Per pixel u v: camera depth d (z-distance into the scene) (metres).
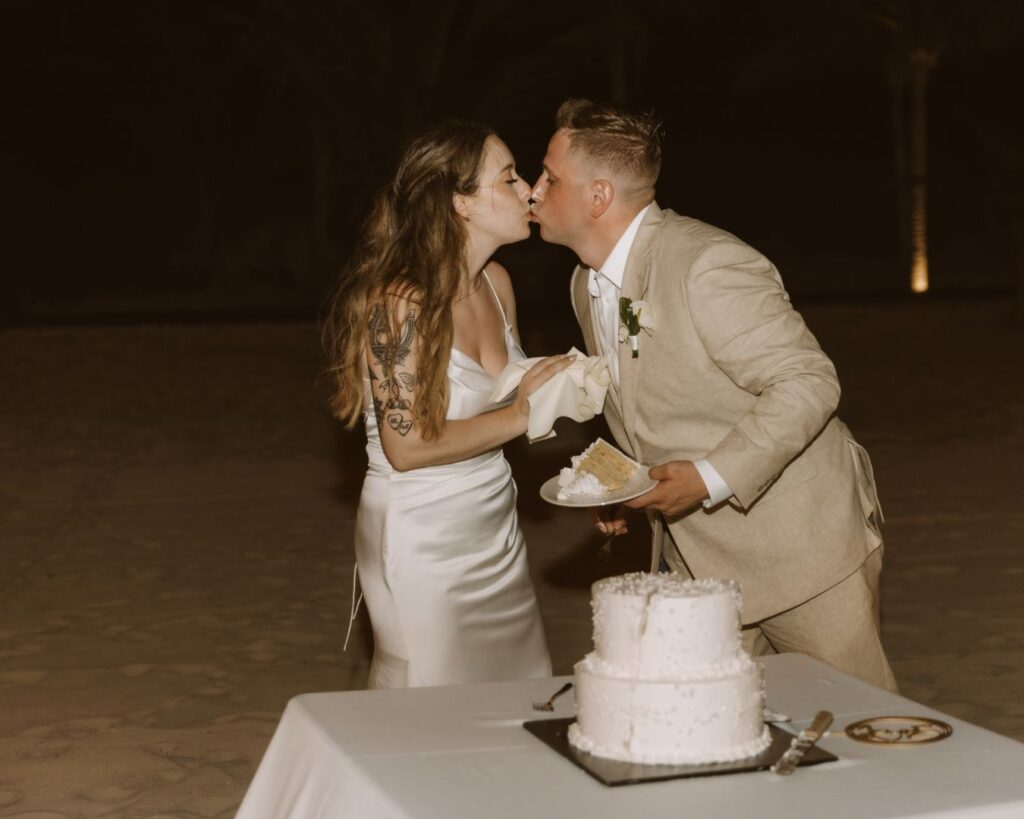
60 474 9.50
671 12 26.19
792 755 2.16
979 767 2.15
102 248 30.08
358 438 10.82
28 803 4.02
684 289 3.12
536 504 8.14
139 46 29.84
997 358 15.04
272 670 5.32
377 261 3.28
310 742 2.40
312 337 18.75
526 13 24.00
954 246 31.22
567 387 3.22
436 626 3.41
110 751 4.45
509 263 27.80
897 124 27.20
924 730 2.30
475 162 3.26
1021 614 5.85
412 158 3.28
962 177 29.78
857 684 2.58
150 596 6.44
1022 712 4.69
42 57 29.55
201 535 7.65
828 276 29.36
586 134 3.21
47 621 6.04
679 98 32.53
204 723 4.71
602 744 2.21
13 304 23.12
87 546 7.42
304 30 16.83
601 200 3.22
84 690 5.09
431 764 2.22
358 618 6.04
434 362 3.22
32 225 29.69
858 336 17.66
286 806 2.40
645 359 3.23
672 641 2.17
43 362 16.06
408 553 3.38
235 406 12.62
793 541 3.24
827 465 3.28
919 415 11.40
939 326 18.44
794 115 33.31
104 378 14.70
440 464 3.32
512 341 3.62
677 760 2.16
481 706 2.50
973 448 9.85
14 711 4.86
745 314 3.06
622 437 3.53
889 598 6.16
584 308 3.59
